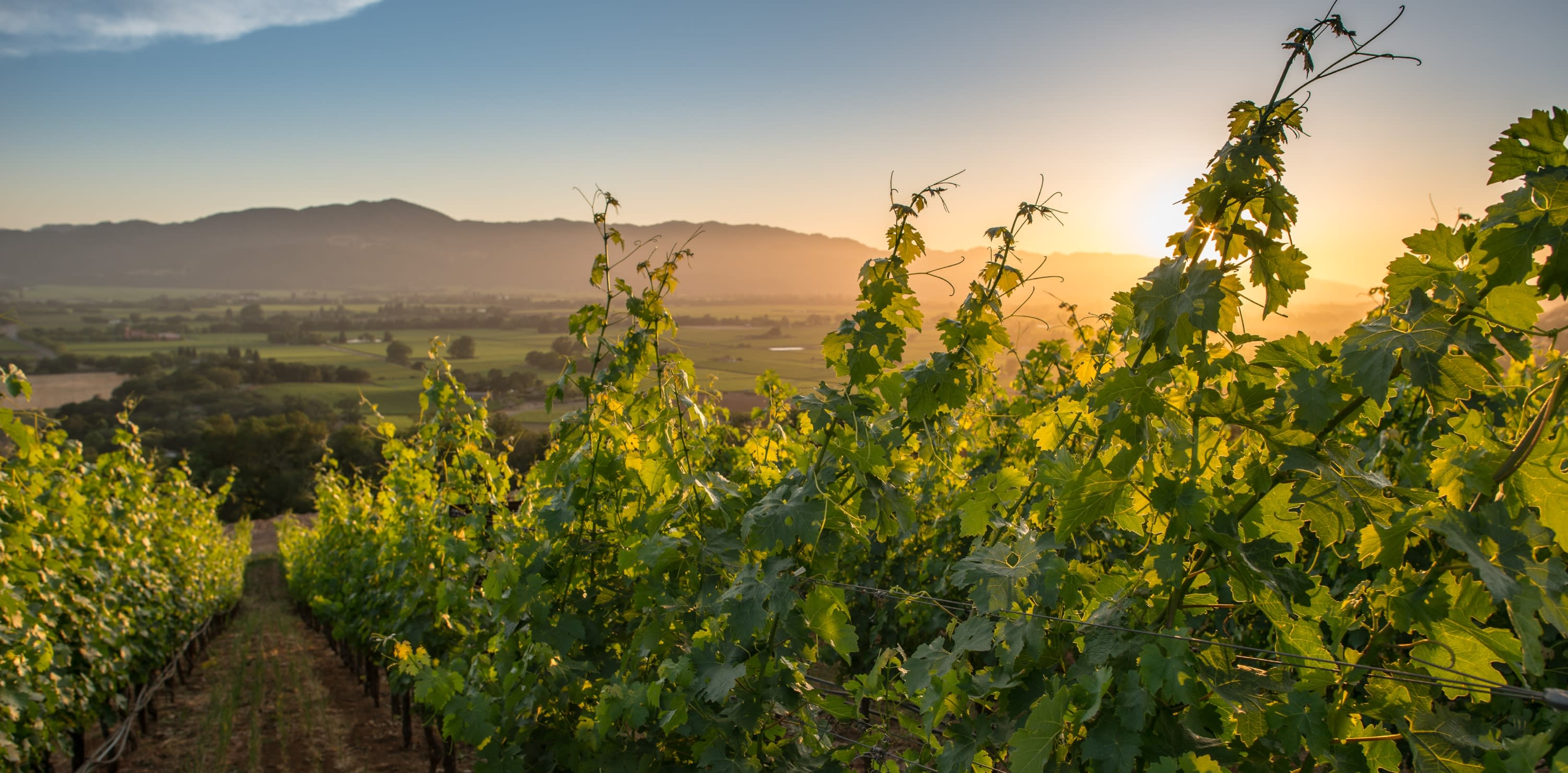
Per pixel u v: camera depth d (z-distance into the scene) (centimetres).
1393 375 169
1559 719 143
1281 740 174
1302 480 177
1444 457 177
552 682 334
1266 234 185
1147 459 194
